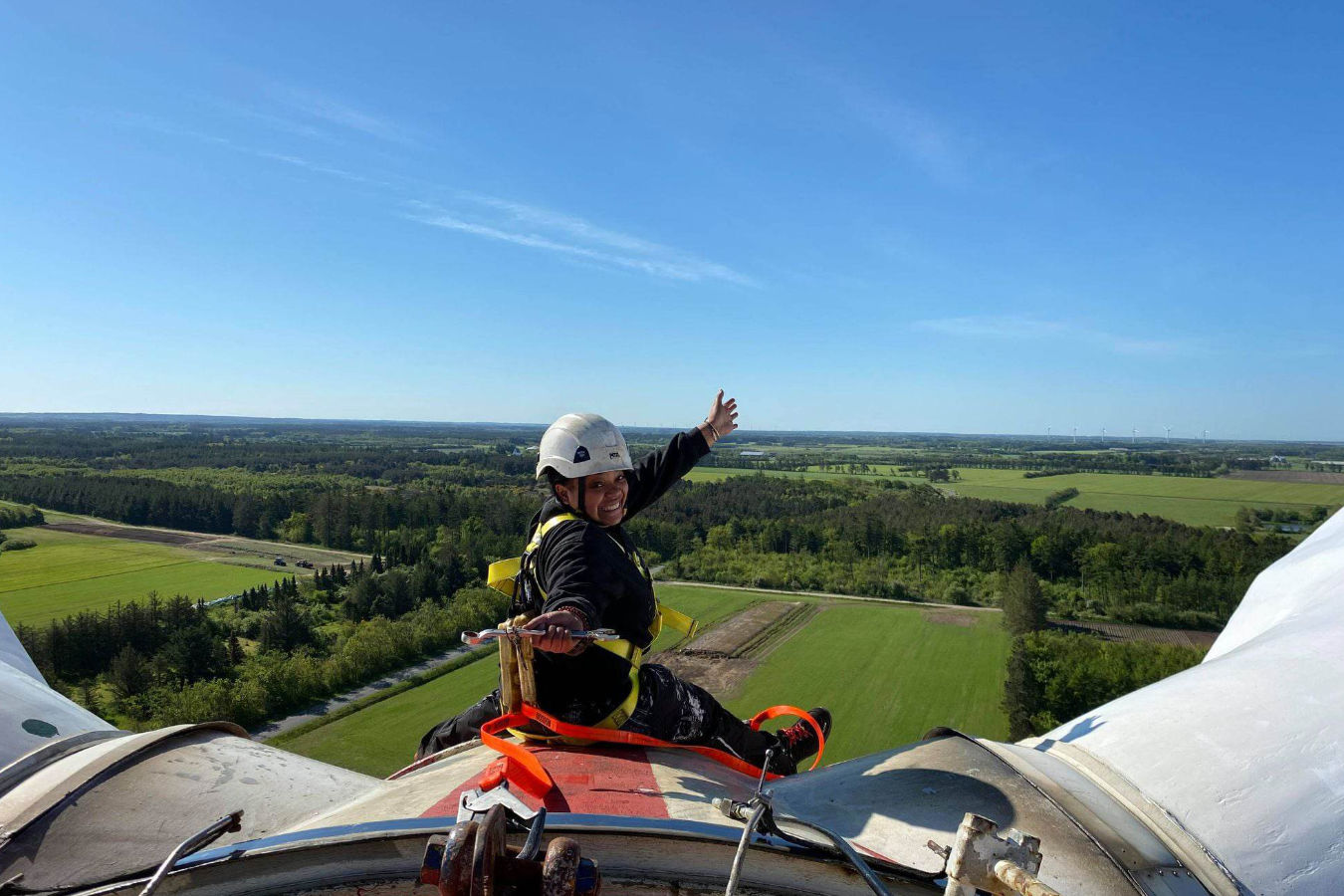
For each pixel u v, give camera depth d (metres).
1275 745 2.96
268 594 98.44
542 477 3.37
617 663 3.17
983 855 1.88
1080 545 117.38
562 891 1.76
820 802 3.01
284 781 3.47
